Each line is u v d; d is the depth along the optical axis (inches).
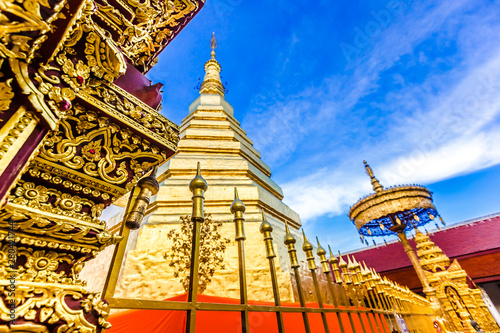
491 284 644.1
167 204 266.5
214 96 498.6
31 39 39.3
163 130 76.0
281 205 350.0
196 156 349.1
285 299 210.7
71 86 51.6
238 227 86.6
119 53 63.6
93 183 58.1
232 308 70.1
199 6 122.3
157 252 214.1
